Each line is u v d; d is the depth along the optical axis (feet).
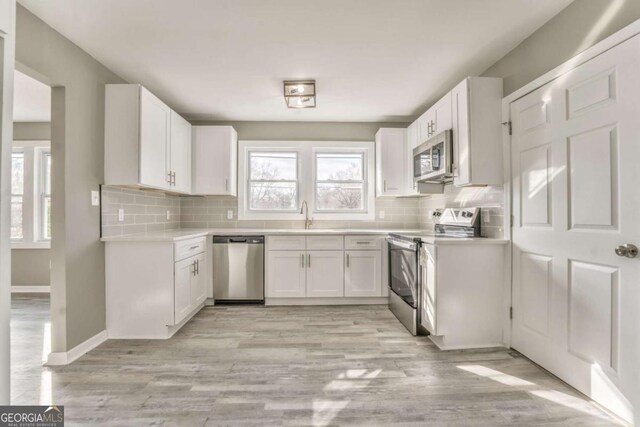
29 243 13.66
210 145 12.21
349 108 11.77
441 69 8.71
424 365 7.04
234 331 9.08
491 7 6.18
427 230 12.33
